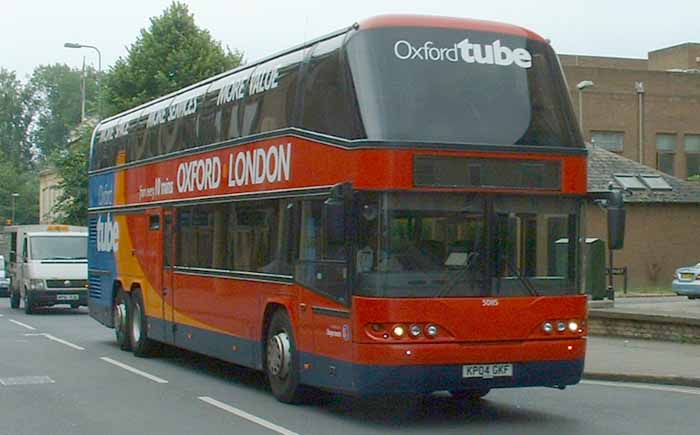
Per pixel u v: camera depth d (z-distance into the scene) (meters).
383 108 11.48
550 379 11.79
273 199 13.64
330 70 12.33
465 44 11.99
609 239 11.77
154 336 18.59
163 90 48.75
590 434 11.21
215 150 15.77
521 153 11.81
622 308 23.38
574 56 72.69
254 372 17.20
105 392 14.73
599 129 57.78
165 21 49.81
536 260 11.80
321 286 12.21
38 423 12.12
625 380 15.62
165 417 12.46
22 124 119.06
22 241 35.00
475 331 11.45
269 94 14.00
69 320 30.55
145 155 19.23
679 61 72.31
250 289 14.31
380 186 11.34
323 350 12.17
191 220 16.77
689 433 11.22
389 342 11.20
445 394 14.43
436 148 11.48
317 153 12.40
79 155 47.81
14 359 19.19
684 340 19.28
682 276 32.62
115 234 20.98
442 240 11.48
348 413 12.74
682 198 43.97
